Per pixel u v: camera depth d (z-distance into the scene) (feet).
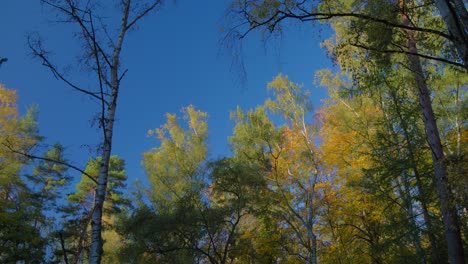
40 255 55.21
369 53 22.48
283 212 57.57
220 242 55.47
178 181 59.41
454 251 25.94
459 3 14.84
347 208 52.44
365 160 46.78
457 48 14.93
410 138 35.40
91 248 17.85
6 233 51.37
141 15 23.72
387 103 37.22
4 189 63.21
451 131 40.73
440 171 27.58
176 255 51.06
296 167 59.47
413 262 35.04
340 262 52.65
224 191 55.93
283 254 58.03
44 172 79.25
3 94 55.42
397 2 19.79
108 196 80.02
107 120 20.79
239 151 60.13
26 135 56.34
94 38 21.47
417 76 30.50
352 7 19.99
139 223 53.62
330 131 55.36
